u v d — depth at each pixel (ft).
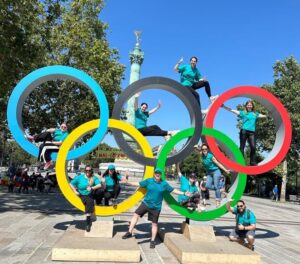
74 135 30.68
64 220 39.32
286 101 121.39
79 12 95.09
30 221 37.88
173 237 30.22
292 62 122.93
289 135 33.47
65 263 23.66
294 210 82.99
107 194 33.01
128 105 124.57
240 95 33.88
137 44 142.61
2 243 27.68
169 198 31.63
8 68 50.88
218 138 32.58
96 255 24.61
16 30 49.52
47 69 31.14
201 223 32.53
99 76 90.53
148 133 34.12
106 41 95.45
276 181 153.07
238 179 32.94
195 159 199.62
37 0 56.03
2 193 72.08
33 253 25.35
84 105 91.81
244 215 30.58
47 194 75.00
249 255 25.79
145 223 40.16
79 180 30.30
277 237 38.73
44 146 31.42
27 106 95.50
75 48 90.22
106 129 31.12
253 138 35.12
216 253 25.45
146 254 27.25
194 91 34.76
